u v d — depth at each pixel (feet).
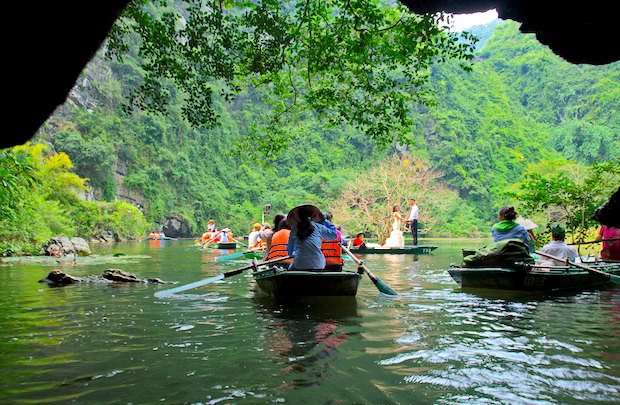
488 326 11.67
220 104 211.41
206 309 14.15
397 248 45.68
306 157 221.05
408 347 9.67
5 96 5.24
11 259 35.01
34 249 41.19
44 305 14.74
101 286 19.49
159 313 13.43
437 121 233.76
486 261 18.69
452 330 11.26
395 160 102.32
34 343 9.96
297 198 195.52
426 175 102.73
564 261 17.71
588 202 30.60
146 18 18.40
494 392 7.14
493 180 224.53
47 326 11.65
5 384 7.45
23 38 5.01
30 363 8.54
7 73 5.11
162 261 35.63
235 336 10.61
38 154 71.97
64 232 65.00
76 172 145.18
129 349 9.49
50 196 94.27
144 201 165.17
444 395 7.02
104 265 31.32
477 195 216.13
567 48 9.93
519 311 13.75
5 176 25.73
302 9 19.40
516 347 9.66
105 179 149.89
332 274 15.46
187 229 172.96
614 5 8.34
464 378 7.77
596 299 16.17
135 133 168.76
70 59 5.57
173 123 185.16
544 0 9.11
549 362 8.66
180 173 178.09
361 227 99.81
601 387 7.36
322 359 8.82
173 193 176.86
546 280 17.70
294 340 10.26
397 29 18.37
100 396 6.94
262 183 211.20
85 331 11.09
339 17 19.35
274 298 16.19
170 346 9.75
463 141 229.66
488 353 9.21
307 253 16.49
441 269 28.27
